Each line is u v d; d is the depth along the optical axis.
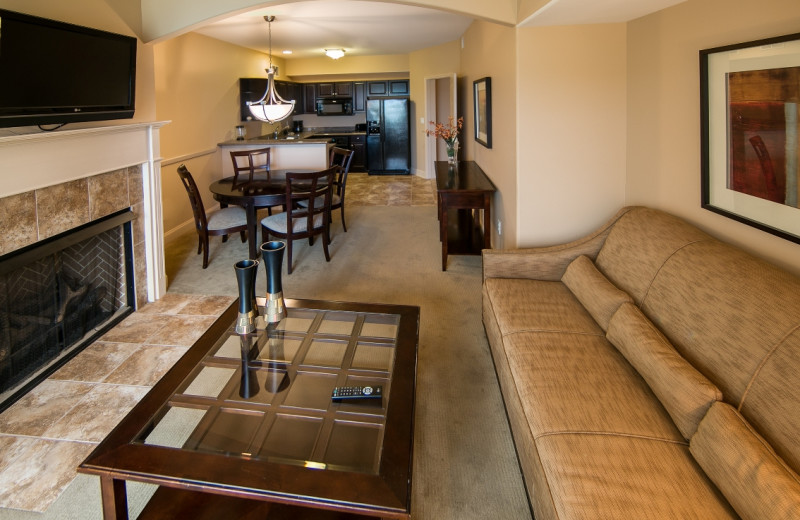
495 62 3.95
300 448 1.51
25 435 2.13
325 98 10.34
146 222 3.48
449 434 2.13
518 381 1.86
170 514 1.48
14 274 2.38
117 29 3.05
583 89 2.97
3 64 2.05
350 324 2.33
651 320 1.98
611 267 2.49
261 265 4.35
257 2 3.11
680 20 2.32
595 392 1.72
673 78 2.40
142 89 3.32
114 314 3.24
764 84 1.73
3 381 2.36
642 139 2.76
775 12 1.70
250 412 1.67
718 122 2.02
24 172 2.32
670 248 2.08
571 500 1.27
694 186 2.28
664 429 1.52
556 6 2.39
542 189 3.11
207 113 6.20
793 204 1.62
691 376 1.49
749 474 1.14
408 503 1.21
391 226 5.89
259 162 6.78
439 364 2.71
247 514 1.49
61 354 2.74
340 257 4.71
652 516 1.20
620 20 2.79
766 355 1.37
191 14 3.23
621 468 1.36
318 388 1.82
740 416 1.30
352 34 6.57
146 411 1.59
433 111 9.06
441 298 3.67
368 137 10.23
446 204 4.12
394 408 1.59
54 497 1.80
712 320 1.63
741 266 1.70
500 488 1.83
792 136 1.61
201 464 1.34
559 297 2.55
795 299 1.43
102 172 2.92
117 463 1.34
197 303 3.58
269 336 2.16
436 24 5.95
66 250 2.76
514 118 3.12
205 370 1.95
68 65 2.41
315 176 4.18
